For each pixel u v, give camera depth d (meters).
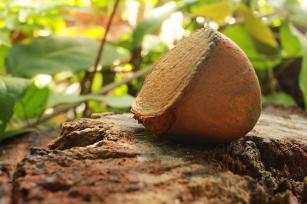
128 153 0.21
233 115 0.21
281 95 0.50
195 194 0.18
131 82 0.54
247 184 0.20
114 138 0.23
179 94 0.20
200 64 0.20
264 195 0.20
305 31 0.55
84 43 0.44
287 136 0.26
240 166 0.22
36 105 0.36
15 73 0.39
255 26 0.45
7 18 0.45
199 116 0.20
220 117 0.21
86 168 0.19
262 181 0.21
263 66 0.51
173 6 0.48
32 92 0.35
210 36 0.21
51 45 0.43
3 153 0.31
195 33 0.23
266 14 0.51
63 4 0.42
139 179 0.19
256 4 0.54
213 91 0.20
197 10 0.45
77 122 0.26
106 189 0.17
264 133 0.26
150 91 0.23
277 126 0.30
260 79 0.54
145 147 0.22
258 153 0.23
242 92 0.21
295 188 0.22
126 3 0.60
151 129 0.22
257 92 0.21
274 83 0.54
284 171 0.24
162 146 0.22
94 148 0.22
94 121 0.27
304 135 0.27
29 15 0.45
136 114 0.23
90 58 0.43
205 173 0.20
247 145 0.23
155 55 0.55
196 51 0.21
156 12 0.46
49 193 0.17
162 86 0.22
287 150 0.24
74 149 0.21
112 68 0.55
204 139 0.22
